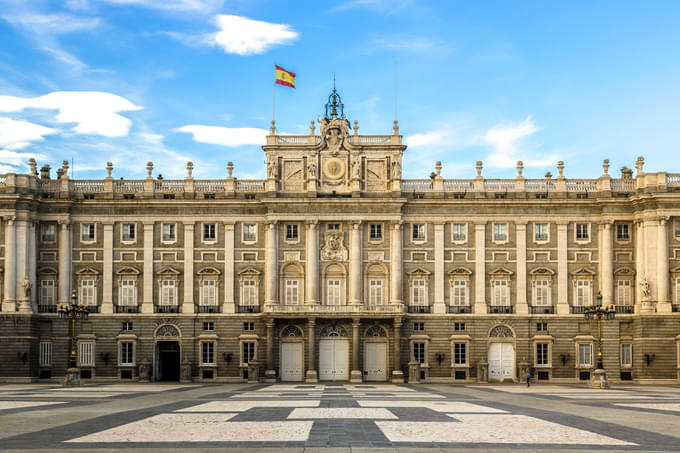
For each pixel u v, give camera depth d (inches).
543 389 2827.3
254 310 3599.9
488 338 3563.0
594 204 3595.0
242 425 1272.1
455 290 3602.4
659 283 3440.0
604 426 1295.5
